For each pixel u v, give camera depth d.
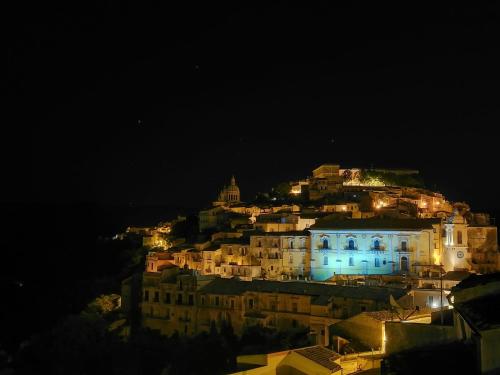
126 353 128.88
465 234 147.25
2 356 145.12
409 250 140.50
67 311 175.00
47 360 134.75
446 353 44.38
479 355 36.88
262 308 121.56
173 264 162.25
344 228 148.38
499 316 38.84
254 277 153.62
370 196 196.25
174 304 137.50
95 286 185.12
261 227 177.38
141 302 147.50
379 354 70.56
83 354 132.00
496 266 153.62
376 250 143.50
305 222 174.25
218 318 128.12
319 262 149.75
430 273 132.12
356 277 138.38
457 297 49.91
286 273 154.50
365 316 78.06
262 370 61.72
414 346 52.69
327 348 72.94
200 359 114.69
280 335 110.56
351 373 64.00
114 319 148.38
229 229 192.50
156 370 123.31
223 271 160.50
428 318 79.88
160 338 134.25
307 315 113.00
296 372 63.34
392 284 125.50
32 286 193.62
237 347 112.88
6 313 174.50
